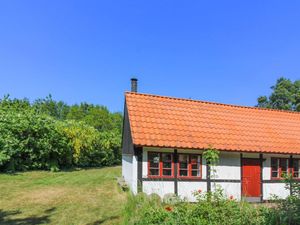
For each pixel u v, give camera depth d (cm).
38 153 2169
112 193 1577
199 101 2189
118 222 1080
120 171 2589
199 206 947
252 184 1856
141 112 1855
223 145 1792
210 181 1744
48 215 1156
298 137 2153
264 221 808
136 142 1602
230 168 1817
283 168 1969
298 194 855
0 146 1966
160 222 903
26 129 2080
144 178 1617
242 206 963
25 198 1397
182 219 894
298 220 751
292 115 2425
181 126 1848
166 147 1647
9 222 1065
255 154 1891
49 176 2014
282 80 4319
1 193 1459
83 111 6350
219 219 877
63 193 1532
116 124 5781
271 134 2081
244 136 1956
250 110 2312
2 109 2372
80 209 1249
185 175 1716
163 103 2023
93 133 2920
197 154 1750
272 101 4350
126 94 1988
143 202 1192
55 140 2248
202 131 1870
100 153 3056
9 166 2014
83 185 1764
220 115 2114
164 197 1495
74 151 2552
